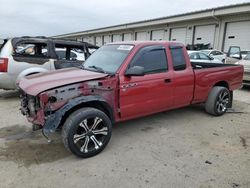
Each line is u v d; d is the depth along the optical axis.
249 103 7.04
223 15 19.70
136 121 5.16
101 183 2.95
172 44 4.69
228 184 2.94
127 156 3.62
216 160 3.52
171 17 24.48
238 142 4.16
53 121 3.31
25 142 4.07
